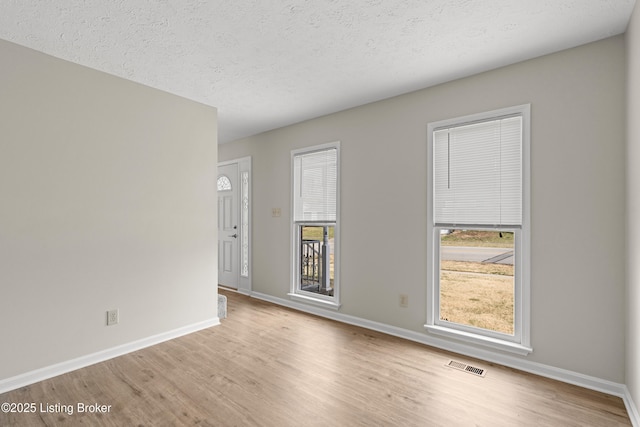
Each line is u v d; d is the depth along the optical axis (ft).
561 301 7.62
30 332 7.44
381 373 7.98
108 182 8.79
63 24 6.64
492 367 8.28
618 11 6.21
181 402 6.73
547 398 6.90
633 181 6.18
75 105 8.22
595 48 7.26
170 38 7.22
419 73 8.94
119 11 6.23
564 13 6.30
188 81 9.47
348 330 10.94
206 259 11.23
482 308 11.48
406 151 10.25
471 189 9.01
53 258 7.79
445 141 9.52
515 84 8.28
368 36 7.16
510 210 8.38
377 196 10.93
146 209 9.61
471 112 9.00
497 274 13.00
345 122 11.87
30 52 7.53
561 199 7.61
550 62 7.81
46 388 7.22
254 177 15.44
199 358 8.79
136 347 9.29
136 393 7.06
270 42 7.42
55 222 7.84
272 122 13.51
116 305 8.91
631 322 6.40
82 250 8.28
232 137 16.11
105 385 7.37
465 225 9.10
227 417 6.26
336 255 12.07
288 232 13.85
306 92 10.30
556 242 7.68
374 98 10.77
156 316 9.80
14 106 7.26
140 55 7.95
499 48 7.61
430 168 9.71
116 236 8.94
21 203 7.33
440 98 9.58
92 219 8.47
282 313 12.86
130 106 9.32
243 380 7.63
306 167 13.26
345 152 11.85
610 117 7.07
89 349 8.38
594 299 7.25
